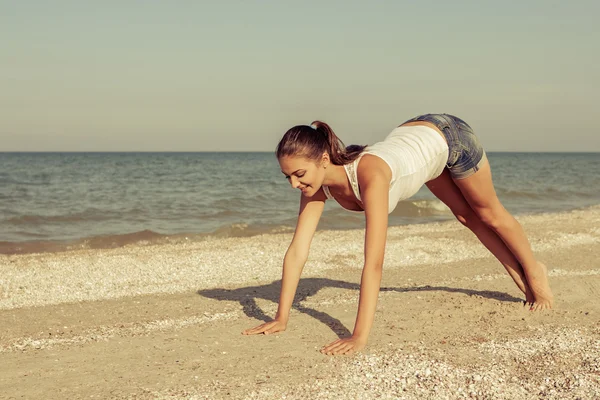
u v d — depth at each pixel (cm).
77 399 331
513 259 512
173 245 1130
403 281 680
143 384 351
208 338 446
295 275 454
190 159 10044
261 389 336
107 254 1000
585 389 326
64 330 498
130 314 551
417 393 327
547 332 445
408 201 1819
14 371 384
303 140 360
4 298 664
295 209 1964
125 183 3394
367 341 420
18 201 2234
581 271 720
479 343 418
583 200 2400
